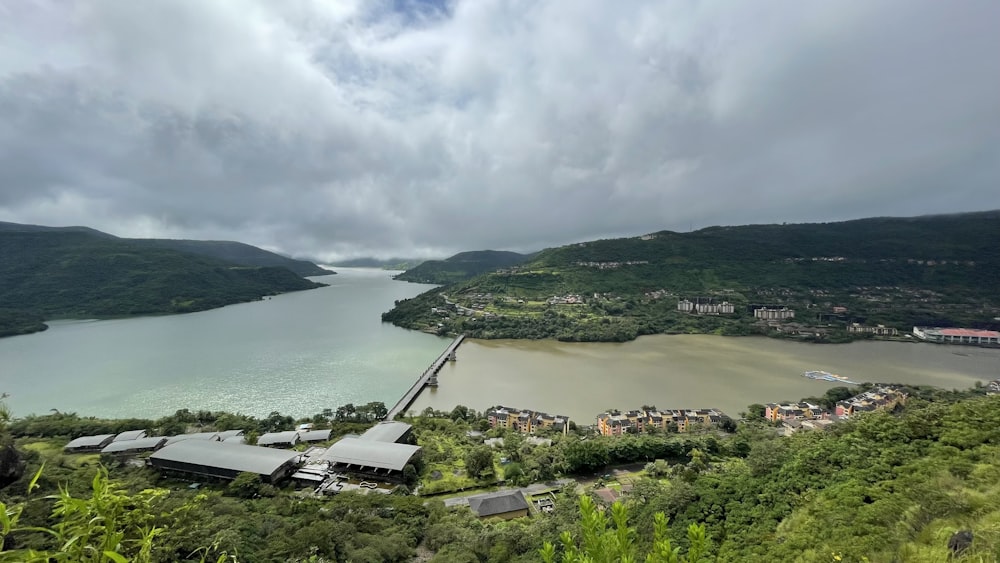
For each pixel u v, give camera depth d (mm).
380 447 79875
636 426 98125
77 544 7348
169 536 15125
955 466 42219
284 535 49625
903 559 26750
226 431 92750
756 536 44188
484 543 51188
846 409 107875
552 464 77625
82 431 89000
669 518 52969
